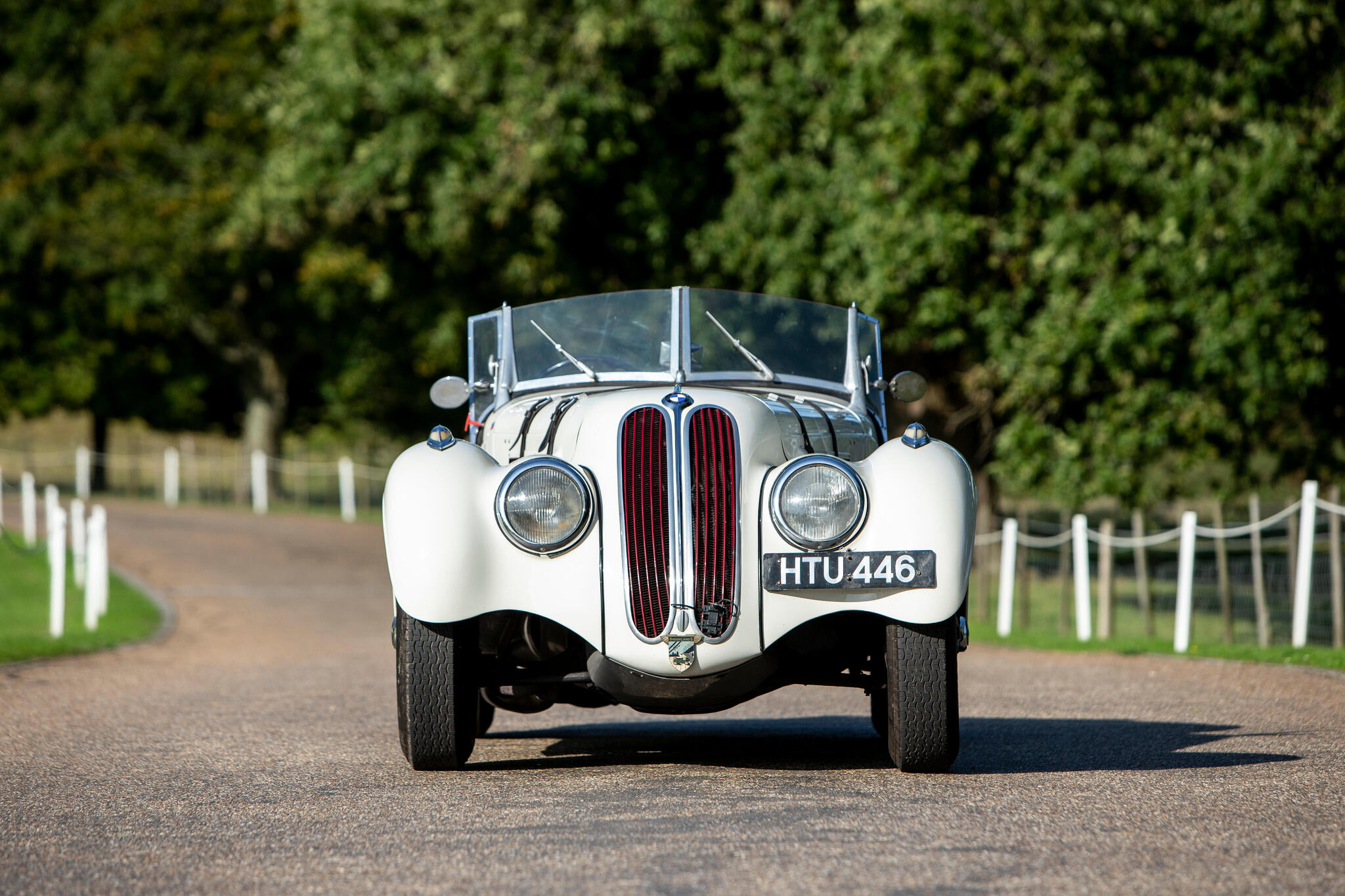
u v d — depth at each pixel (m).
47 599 54.47
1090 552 56.34
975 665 33.94
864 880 12.42
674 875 12.69
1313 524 34.34
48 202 105.06
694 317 21.22
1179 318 50.25
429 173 61.50
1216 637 43.38
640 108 58.94
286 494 118.00
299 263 104.25
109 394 119.62
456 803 16.22
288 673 33.75
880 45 51.41
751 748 20.92
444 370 95.25
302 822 15.32
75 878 13.01
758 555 17.30
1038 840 13.95
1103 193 51.59
